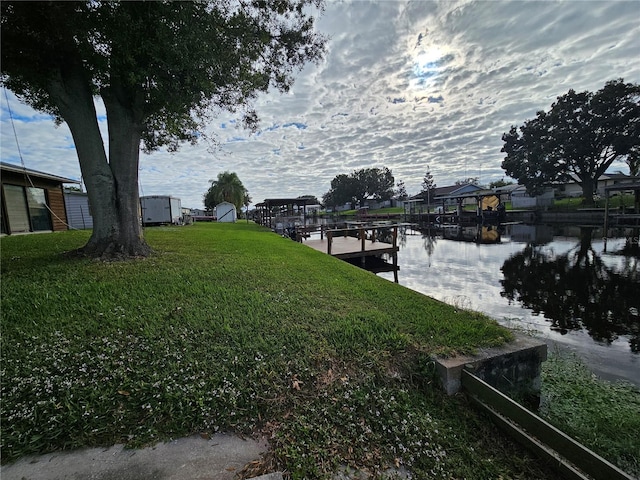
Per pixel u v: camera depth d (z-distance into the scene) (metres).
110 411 2.38
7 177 11.56
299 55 8.12
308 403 2.54
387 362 3.08
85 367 2.80
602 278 9.43
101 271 5.66
